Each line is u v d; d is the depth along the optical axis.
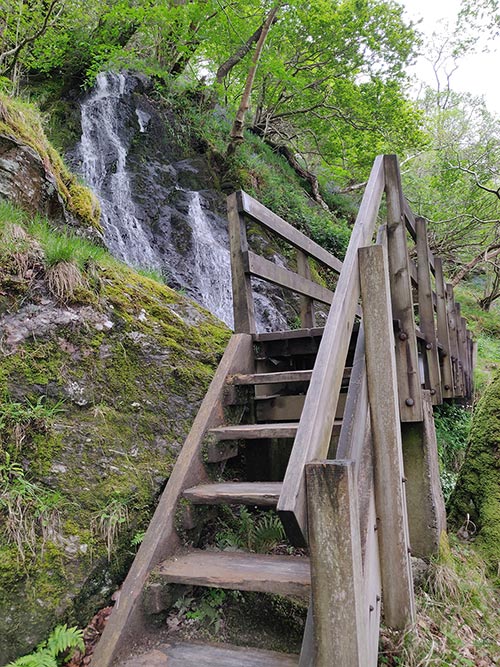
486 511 3.58
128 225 6.87
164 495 2.11
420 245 4.17
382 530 2.16
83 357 2.41
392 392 2.13
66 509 1.98
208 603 2.06
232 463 3.12
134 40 9.69
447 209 12.53
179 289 6.68
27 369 2.20
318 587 1.35
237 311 3.03
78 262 2.66
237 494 1.98
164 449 2.45
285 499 1.30
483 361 10.06
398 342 2.91
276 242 8.00
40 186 3.47
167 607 1.87
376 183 2.73
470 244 12.91
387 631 2.14
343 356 1.80
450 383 5.06
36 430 2.07
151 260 6.80
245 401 2.73
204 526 2.48
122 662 1.67
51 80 7.83
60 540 1.90
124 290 2.91
